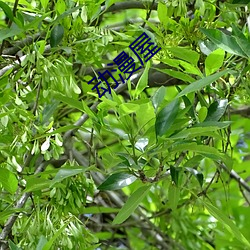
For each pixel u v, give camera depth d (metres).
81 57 2.53
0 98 2.36
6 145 2.34
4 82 2.39
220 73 2.19
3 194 2.61
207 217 3.93
